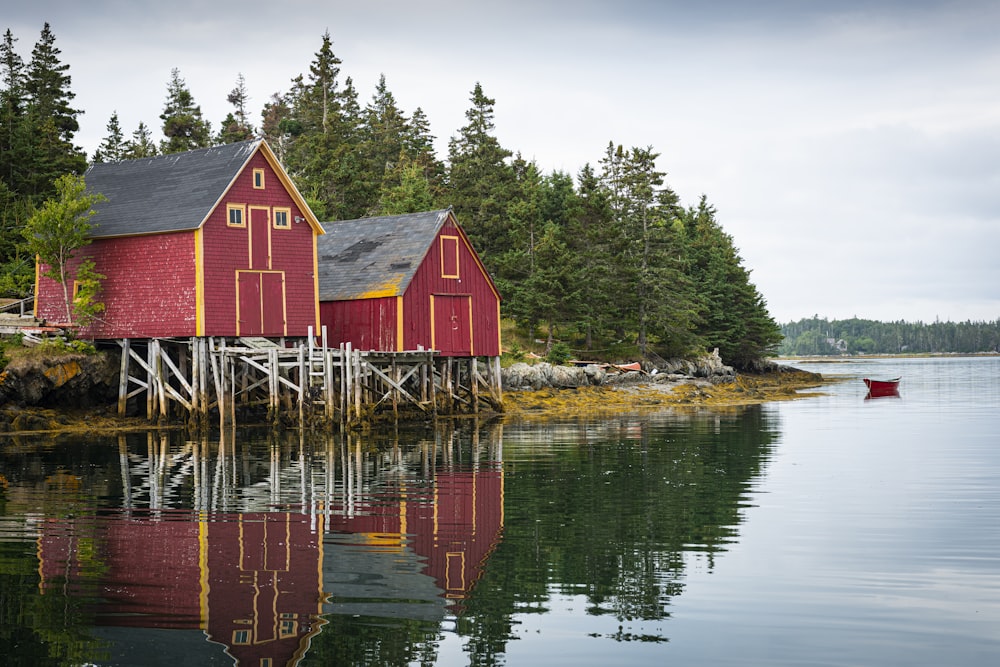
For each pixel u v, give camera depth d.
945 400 65.25
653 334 81.38
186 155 45.53
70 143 72.00
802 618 13.81
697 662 12.20
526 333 71.81
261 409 44.50
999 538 18.61
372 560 16.80
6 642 12.76
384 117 112.50
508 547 17.83
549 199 85.06
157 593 14.84
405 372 46.62
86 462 29.69
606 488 24.61
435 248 48.56
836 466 28.97
